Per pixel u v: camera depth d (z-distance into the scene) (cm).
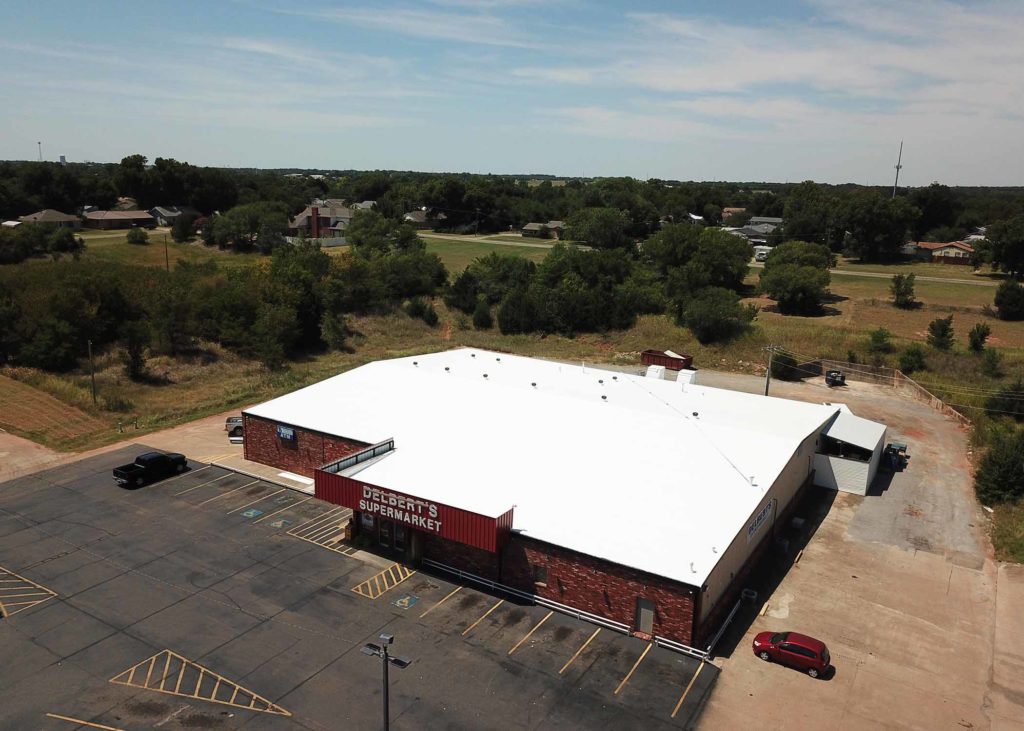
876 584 3186
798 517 3847
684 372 5631
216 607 2845
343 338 7969
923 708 2397
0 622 2712
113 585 2988
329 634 2688
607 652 2633
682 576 2642
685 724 2281
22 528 3472
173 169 17262
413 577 3106
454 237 17175
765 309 9775
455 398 4394
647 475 3428
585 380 5081
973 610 2995
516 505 3172
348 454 3984
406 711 2294
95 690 2362
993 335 8125
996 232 11681
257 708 2294
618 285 10012
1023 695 2478
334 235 15850
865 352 7500
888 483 4350
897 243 14575
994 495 4041
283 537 3438
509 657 2581
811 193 17638
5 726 2191
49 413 5141
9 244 10475
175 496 3881
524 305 8950
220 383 6303
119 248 12388
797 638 2605
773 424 4228
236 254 12938
